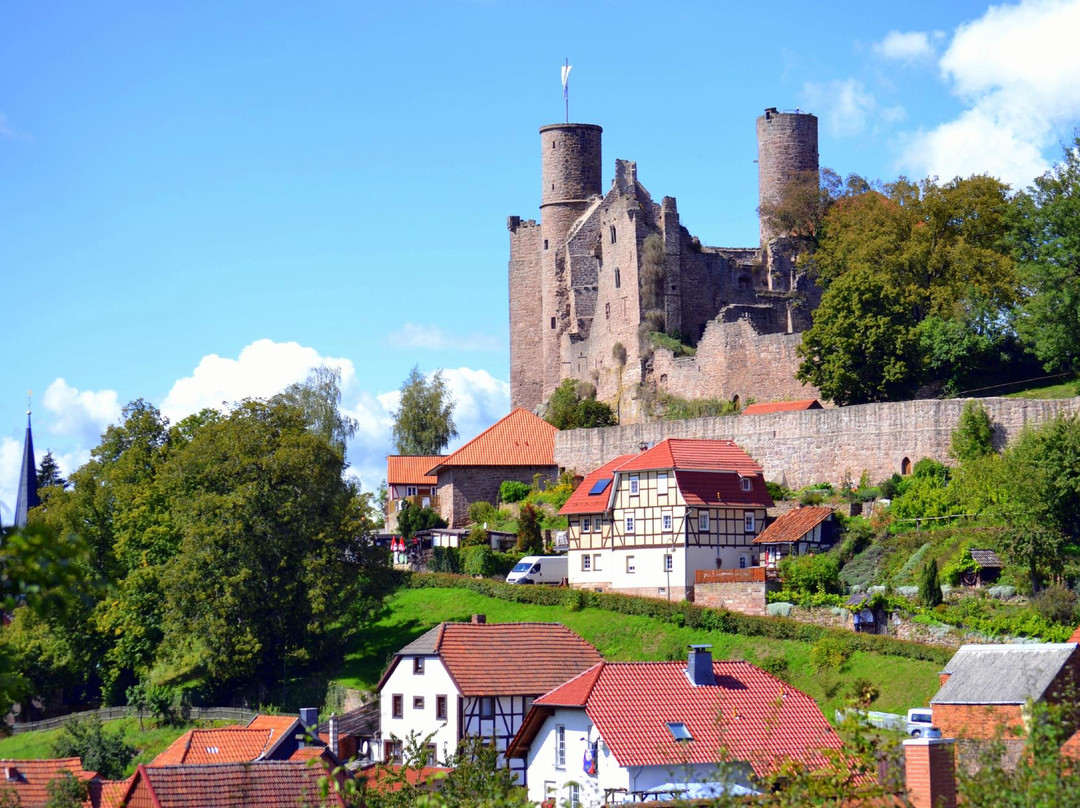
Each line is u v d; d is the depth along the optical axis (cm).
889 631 7019
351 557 9194
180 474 9006
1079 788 2431
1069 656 4978
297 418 9431
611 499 8825
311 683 8388
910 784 3027
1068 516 7262
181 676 8775
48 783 5072
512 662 6406
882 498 8494
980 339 9519
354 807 3622
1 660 2058
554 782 4994
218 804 4353
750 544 8662
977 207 10544
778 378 10612
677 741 4678
